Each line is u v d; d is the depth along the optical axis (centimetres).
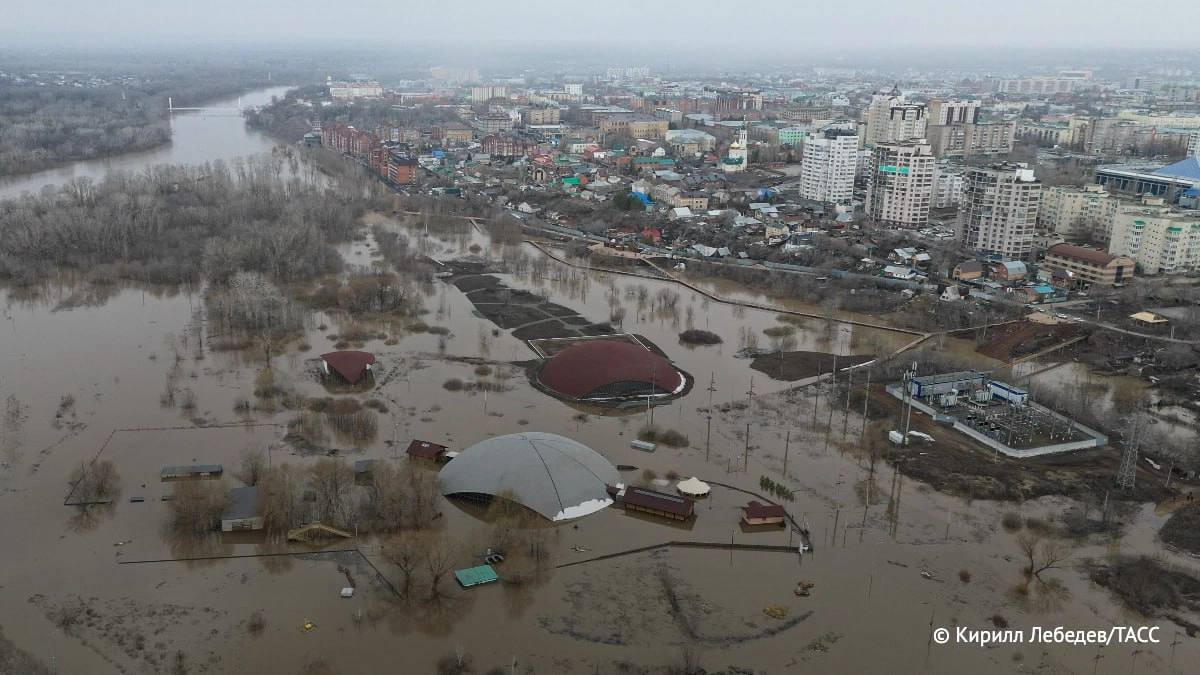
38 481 19050
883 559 16938
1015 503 19125
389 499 17862
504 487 18388
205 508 17350
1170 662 14112
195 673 13375
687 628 14725
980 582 16238
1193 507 18912
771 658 14012
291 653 13875
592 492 18775
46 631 14162
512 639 14338
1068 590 16038
